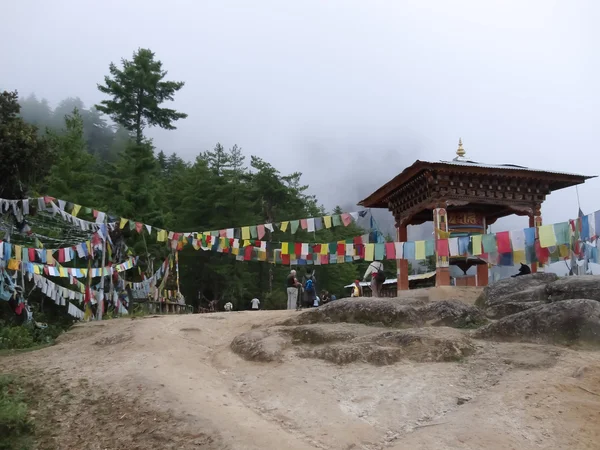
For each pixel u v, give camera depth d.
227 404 9.22
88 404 9.66
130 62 59.53
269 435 7.73
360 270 68.88
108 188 41.91
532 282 15.52
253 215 52.34
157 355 12.68
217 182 52.19
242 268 50.91
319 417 8.42
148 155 43.12
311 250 20.25
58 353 14.05
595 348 10.75
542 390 8.72
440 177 21.33
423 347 11.20
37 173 26.61
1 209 20.22
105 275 21.73
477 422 7.79
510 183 22.19
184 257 49.25
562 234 14.17
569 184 22.84
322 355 11.48
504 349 11.02
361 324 13.73
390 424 8.16
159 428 8.25
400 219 25.48
